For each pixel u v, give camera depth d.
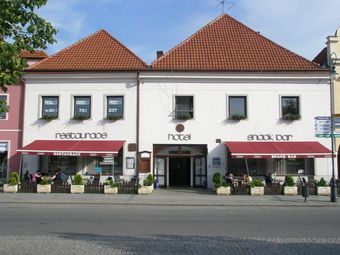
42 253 9.59
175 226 14.12
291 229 13.59
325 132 24.72
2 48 9.88
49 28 10.85
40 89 31.59
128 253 9.66
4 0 10.09
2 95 31.81
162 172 31.22
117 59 32.50
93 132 31.14
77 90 31.39
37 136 31.34
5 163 31.56
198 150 31.19
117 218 16.16
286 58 32.44
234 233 12.72
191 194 27.16
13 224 14.37
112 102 31.36
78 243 10.76
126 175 30.77
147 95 31.14
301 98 31.11
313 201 23.77
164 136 30.94
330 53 32.19
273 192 27.38
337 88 31.42
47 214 17.38
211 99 31.09
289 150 29.31
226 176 28.89
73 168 31.34
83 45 34.12
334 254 9.69
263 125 30.98
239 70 30.89
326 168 30.80
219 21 35.75
